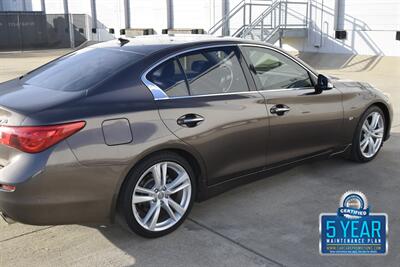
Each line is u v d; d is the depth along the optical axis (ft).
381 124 18.61
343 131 16.92
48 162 10.50
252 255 11.63
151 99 12.07
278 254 11.68
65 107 11.02
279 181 16.51
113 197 11.41
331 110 16.21
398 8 50.75
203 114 12.77
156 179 12.17
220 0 68.95
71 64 13.50
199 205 14.55
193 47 13.32
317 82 15.84
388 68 49.37
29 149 10.50
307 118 15.42
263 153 14.44
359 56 54.44
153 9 83.66
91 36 101.09
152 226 12.25
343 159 18.62
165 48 12.98
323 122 16.02
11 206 10.63
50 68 13.91
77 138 10.80
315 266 11.15
